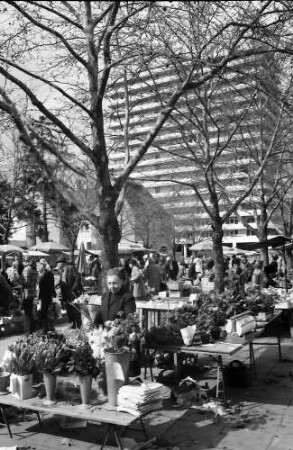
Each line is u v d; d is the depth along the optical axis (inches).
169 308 362.3
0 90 231.0
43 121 284.7
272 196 679.7
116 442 205.0
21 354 211.8
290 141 566.3
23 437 214.5
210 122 513.0
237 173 687.1
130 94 392.5
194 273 1120.2
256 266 649.6
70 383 217.6
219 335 263.4
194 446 202.5
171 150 506.3
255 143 586.2
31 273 478.3
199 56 283.7
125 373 198.2
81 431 220.5
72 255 875.4
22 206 1191.6
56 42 288.4
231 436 212.7
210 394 267.1
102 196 250.1
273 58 370.0
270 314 345.1
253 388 286.7
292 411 244.7
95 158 249.9
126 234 1943.9
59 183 247.8
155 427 224.4
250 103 441.1
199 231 1914.4
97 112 250.8
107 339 199.2
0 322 488.4
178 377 281.6
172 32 320.8
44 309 472.4
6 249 922.1
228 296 323.9
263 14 241.3
